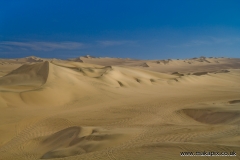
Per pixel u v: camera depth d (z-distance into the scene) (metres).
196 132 13.41
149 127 16.38
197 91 37.78
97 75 39.91
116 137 13.11
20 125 18.72
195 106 23.17
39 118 20.59
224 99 29.80
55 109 23.91
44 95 26.02
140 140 12.57
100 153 10.50
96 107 25.23
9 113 20.86
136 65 123.31
